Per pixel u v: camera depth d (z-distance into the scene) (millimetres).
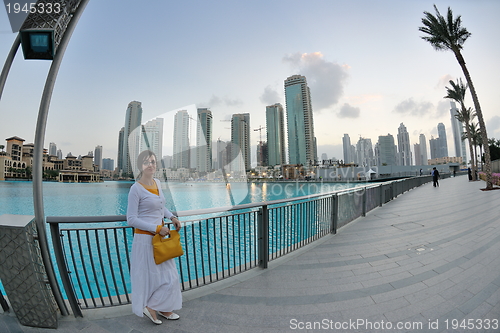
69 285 2244
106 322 2207
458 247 4074
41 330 2107
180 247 2184
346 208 6273
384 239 4773
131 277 2146
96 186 53938
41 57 1894
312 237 4773
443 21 13922
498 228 5109
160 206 2188
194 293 2725
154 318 2146
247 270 3367
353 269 3359
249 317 2268
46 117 2016
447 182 23719
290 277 3133
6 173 51844
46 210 23125
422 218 6629
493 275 2953
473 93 14227
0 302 2324
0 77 1976
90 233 10180
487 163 13539
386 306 2414
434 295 2582
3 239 2031
